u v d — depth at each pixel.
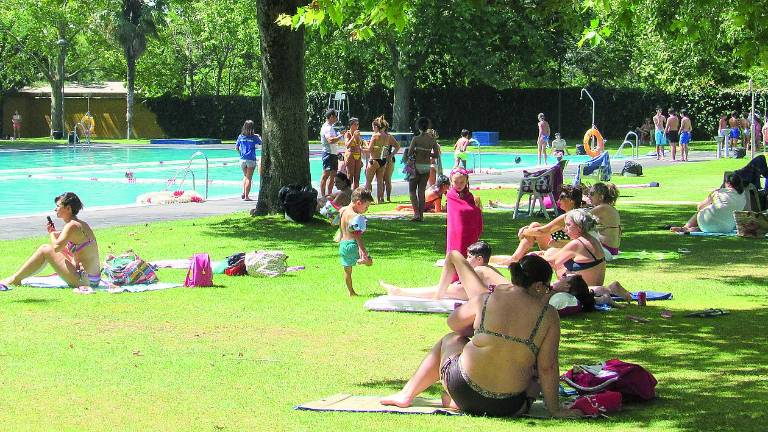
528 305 6.63
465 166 30.77
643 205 21.95
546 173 19.19
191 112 63.22
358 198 11.42
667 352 8.76
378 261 13.97
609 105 54.72
